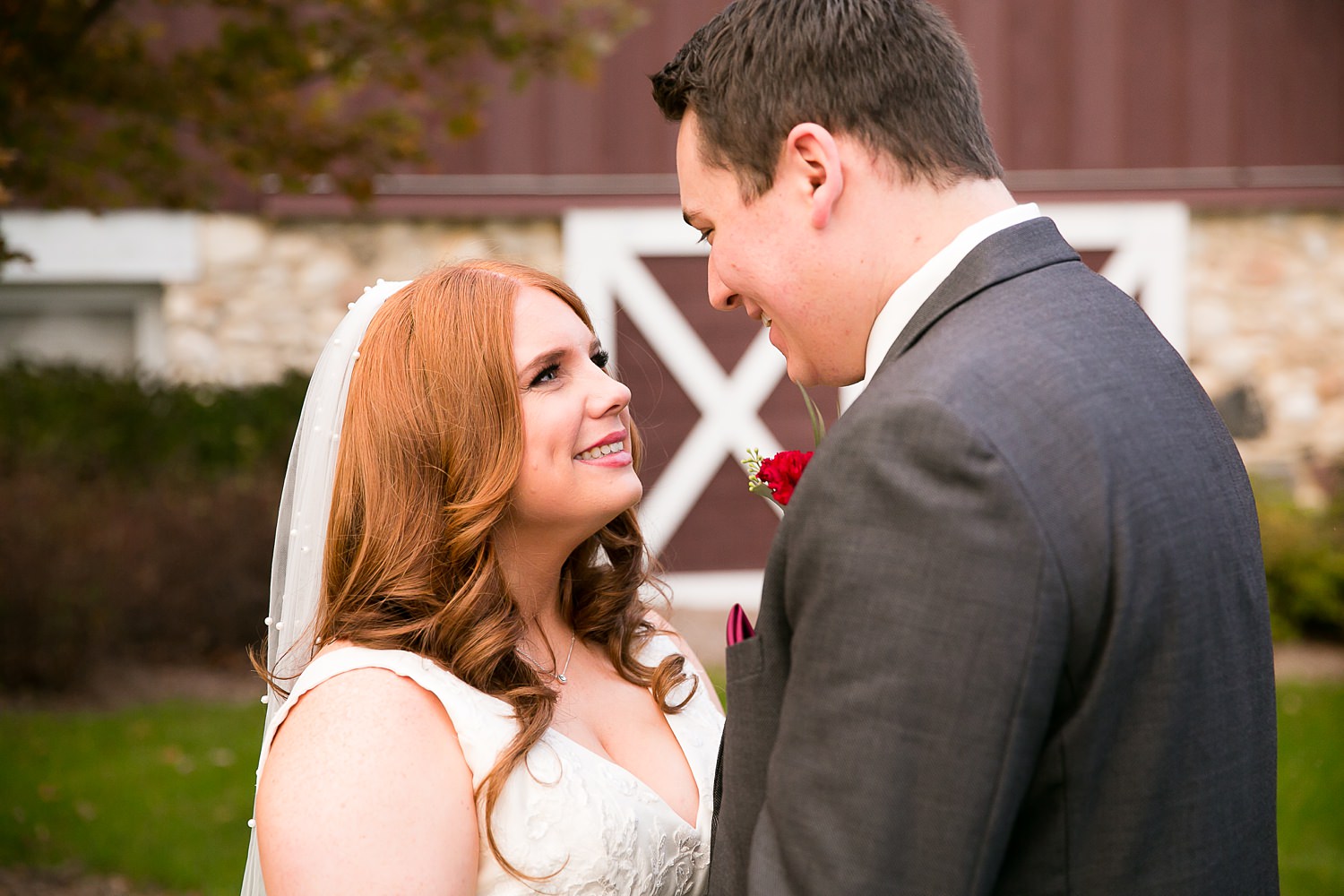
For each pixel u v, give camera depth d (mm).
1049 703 1174
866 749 1187
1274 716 1377
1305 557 6633
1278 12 7121
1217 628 1276
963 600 1169
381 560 1682
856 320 1444
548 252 6945
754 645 1379
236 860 3752
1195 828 1254
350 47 4055
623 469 1792
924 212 1390
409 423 1695
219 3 3900
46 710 5188
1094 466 1212
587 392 1756
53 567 5457
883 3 1398
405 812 1459
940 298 1362
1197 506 1285
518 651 1742
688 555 7062
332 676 1563
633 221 6895
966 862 1159
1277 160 7191
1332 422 7367
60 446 6160
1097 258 7176
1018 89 7066
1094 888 1236
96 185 3883
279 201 6637
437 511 1697
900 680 1182
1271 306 7328
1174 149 7145
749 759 1379
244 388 6555
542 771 1587
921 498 1193
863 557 1214
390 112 4172
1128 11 7062
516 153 6812
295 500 1927
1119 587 1190
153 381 6477
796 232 1418
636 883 1604
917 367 1281
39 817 4012
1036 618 1158
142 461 6312
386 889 1412
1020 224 1400
